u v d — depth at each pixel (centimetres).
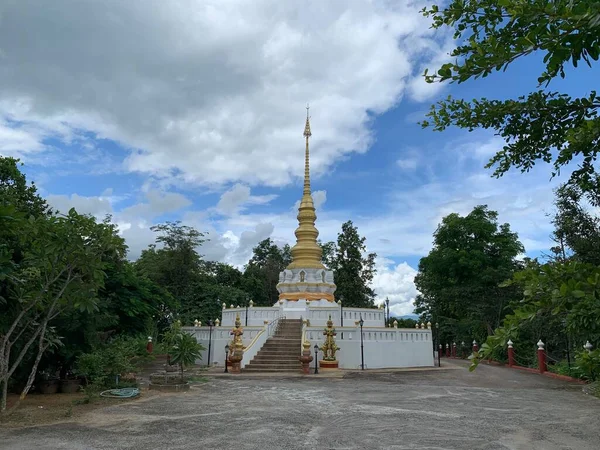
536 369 2866
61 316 1667
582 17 327
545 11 355
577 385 2066
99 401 1505
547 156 580
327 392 1750
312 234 4175
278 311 3388
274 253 7362
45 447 932
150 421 1188
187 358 1902
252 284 6228
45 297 1332
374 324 3506
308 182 4406
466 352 5097
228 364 2831
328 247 6138
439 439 1005
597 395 1672
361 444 959
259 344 2828
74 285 1355
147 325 2630
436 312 5459
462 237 4675
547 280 407
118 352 1798
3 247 1209
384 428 1109
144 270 4500
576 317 388
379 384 2033
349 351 2875
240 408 1382
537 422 1195
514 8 370
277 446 941
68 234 1232
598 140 482
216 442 972
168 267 4741
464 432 1073
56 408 1380
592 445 967
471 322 4559
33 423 1164
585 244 2102
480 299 4294
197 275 5009
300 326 3203
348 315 3403
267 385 1972
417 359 3080
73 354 1716
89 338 1784
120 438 1008
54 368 1831
